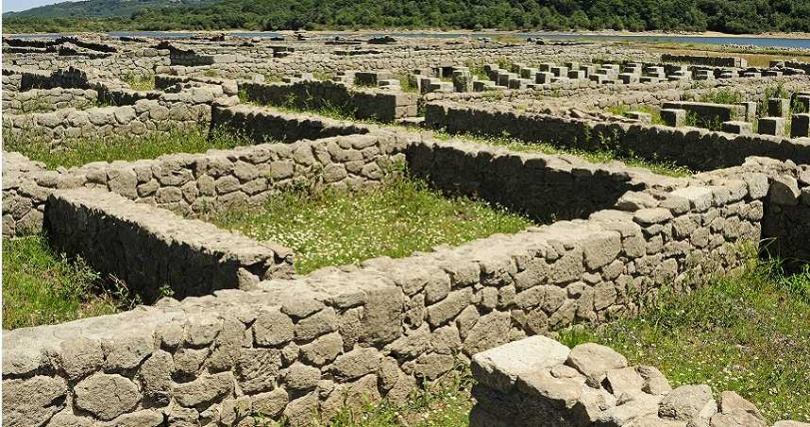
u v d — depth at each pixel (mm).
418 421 6062
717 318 7836
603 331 7523
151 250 8234
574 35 91312
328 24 104312
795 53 48188
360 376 6078
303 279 6250
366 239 10133
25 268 8984
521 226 10938
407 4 107812
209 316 5336
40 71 23609
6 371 4543
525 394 4699
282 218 11078
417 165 13109
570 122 14734
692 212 8648
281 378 5676
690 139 13266
